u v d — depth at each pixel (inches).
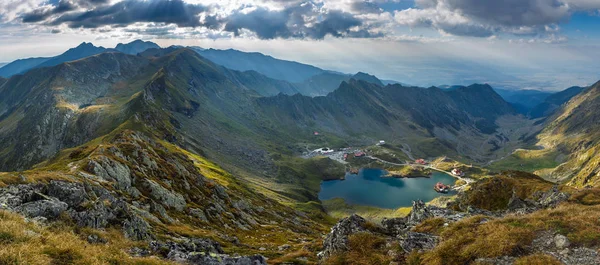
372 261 1551.4
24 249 947.3
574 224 1298.0
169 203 3484.3
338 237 1857.8
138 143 5521.7
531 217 1445.6
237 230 3973.9
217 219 3991.1
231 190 6648.6
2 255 879.1
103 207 1745.8
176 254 1529.3
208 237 2657.5
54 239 1117.7
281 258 2052.2
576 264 1098.7
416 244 1569.9
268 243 3449.8
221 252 1991.9
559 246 1199.6
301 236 4608.8
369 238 1768.0
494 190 4291.3
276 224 5403.5
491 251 1251.8
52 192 1692.9
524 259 1159.6
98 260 1072.8
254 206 6107.3
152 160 4407.0
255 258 1616.6
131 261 1186.0
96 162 3127.5
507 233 1318.9
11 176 1637.6
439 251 1384.1
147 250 1537.9
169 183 4239.7
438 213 2165.4
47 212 1454.2
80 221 1536.7
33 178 1716.3
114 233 1622.8
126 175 3336.6
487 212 2406.5
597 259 1096.8
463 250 1328.7
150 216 2529.5
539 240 1264.8
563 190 2859.3
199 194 4603.8
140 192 3309.5
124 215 1856.5
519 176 4736.7
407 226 2022.6
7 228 1047.6
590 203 2399.1
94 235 1455.5
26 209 1406.3
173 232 2389.3
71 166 3009.4
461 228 1558.8
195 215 3654.0
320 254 2016.5
